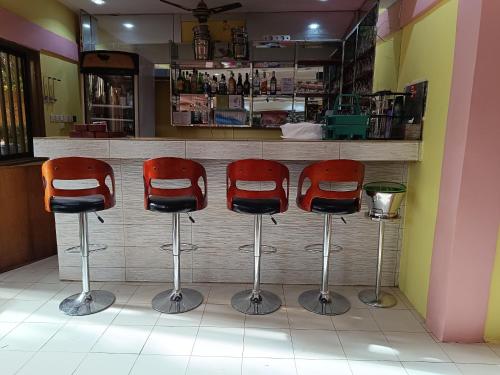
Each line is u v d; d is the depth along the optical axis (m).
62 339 2.23
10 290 2.87
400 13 2.99
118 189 2.92
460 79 2.10
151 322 2.43
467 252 2.16
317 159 2.59
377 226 2.93
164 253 3.01
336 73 4.39
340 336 2.31
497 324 2.25
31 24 3.61
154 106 4.88
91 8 4.41
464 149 2.06
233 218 2.94
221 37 4.54
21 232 3.34
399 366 2.03
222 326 2.40
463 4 2.07
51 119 4.00
